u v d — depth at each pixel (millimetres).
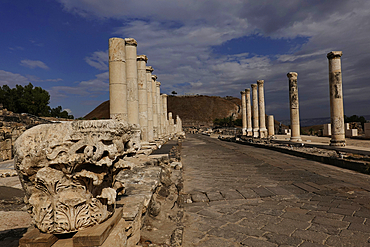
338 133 15953
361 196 5910
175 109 110375
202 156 14156
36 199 2318
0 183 5828
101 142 2412
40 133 2312
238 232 4020
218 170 9703
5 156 11484
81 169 2379
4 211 3699
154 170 6250
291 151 14516
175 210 4934
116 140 2676
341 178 7945
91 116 131625
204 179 8125
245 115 37750
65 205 2285
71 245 2248
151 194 4250
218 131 52875
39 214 2285
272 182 7551
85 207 2379
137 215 3217
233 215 4820
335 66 16047
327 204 5336
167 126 28484
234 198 5957
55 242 2309
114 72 9008
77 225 2316
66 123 2383
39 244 2188
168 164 9227
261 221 4473
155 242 3344
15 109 33750
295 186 7016
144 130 13062
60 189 2328
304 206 5266
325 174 8633
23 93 35688
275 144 18656
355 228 4043
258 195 6152
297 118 21656
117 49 9039
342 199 5688
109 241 2324
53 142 2248
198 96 125062
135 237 3080
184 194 6297
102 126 2434
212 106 113500
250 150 17375
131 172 6008
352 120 39250
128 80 10594
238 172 9234
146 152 10250
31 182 2332
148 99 15703
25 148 2209
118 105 9000
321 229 4043
